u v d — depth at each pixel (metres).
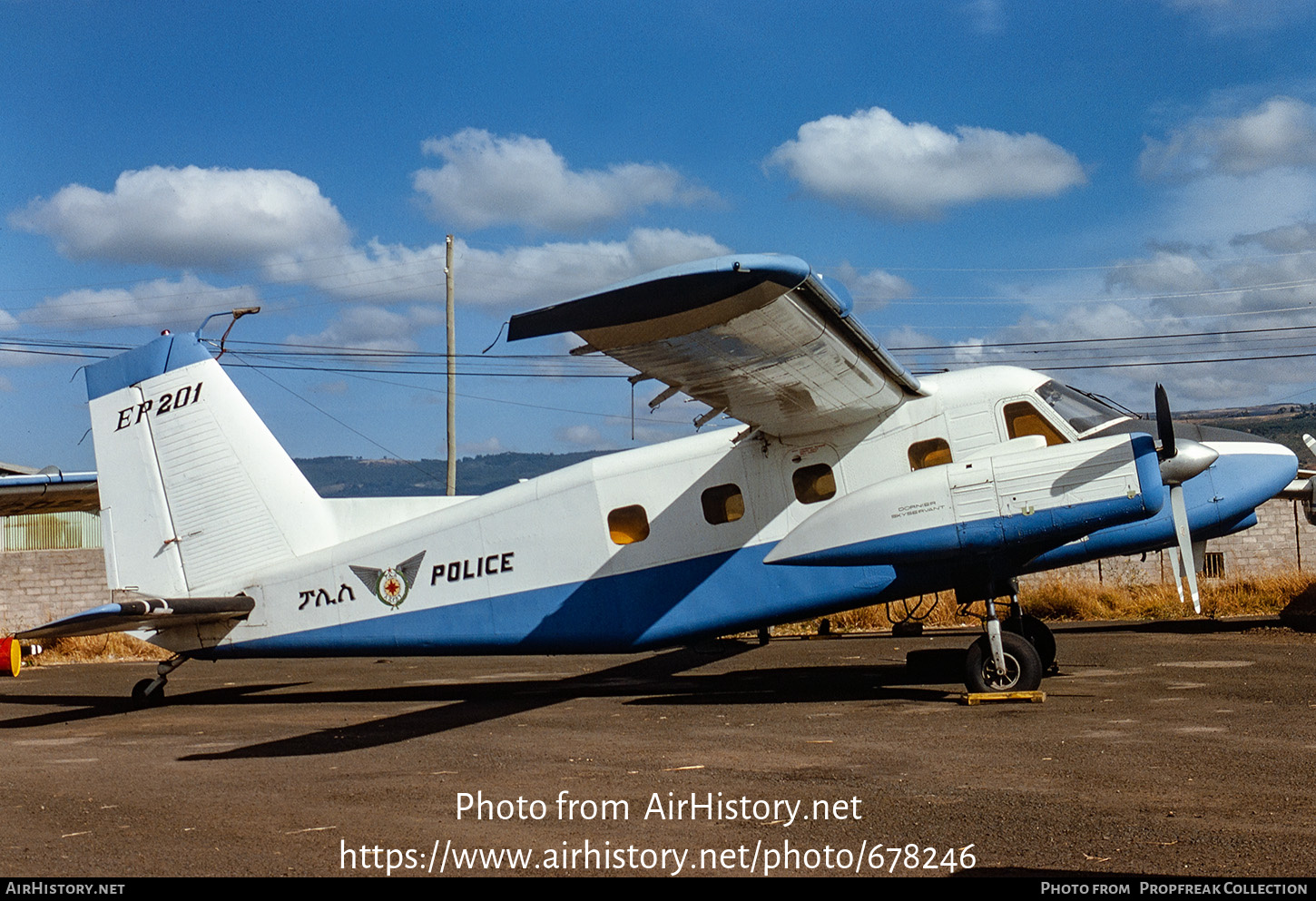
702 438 10.12
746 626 9.80
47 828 5.40
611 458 10.29
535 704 9.87
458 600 10.47
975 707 8.45
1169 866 4.09
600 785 6.03
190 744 8.21
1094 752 6.33
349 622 10.72
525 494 10.41
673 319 6.52
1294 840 4.36
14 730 9.39
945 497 8.64
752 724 8.09
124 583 11.20
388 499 11.06
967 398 9.37
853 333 7.66
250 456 11.09
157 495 11.21
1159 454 8.56
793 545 9.14
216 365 11.24
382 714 9.59
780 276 6.20
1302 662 10.66
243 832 5.16
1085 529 8.44
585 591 10.14
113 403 11.41
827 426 9.56
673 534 9.95
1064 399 9.40
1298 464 11.59
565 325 6.44
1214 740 6.57
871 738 7.20
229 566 11.05
